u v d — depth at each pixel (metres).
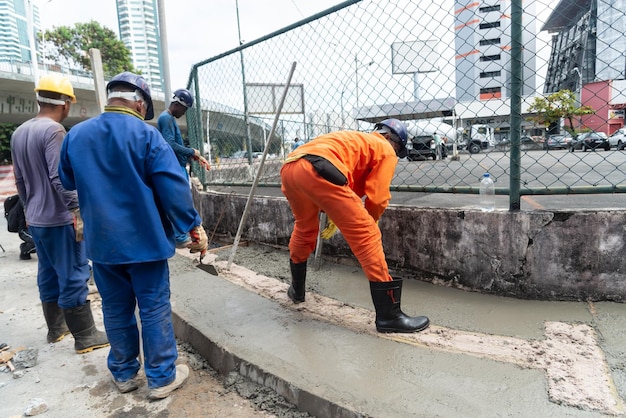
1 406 2.28
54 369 2.67
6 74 18.45
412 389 1.95
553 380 1.95
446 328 2.58
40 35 37.97
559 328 2.46
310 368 2.19
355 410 1.83
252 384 2.27
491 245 3.00
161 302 2.24
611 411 1.71
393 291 2.54
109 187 2.06
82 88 22.20
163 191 2.11
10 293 4.15
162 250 2.15
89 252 2.13
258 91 4.78
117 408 2.21
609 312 2.64
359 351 2.35
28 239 5.40
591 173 8.67
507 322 2.61
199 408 2.17
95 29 45.78
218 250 4.82
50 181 2.66
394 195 6.88
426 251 3.34
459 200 5.81
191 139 6.90
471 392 1.90
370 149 2.63
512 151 2.94
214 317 2.93
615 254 2.72
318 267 3.91
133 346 2.38
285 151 9.02
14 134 2.77
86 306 2.90
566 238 2.79
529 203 5.23
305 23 4.00
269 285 3.54
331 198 2.45
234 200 5.15
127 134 2.07
